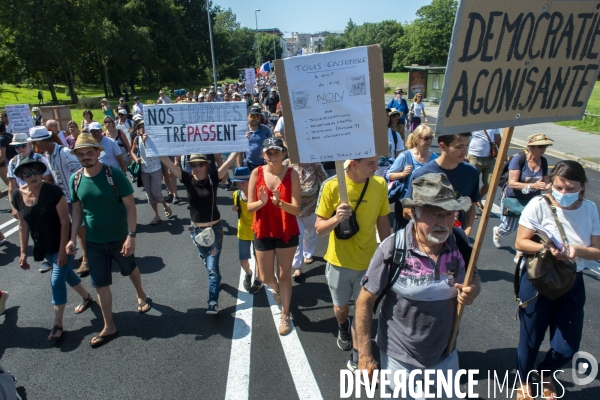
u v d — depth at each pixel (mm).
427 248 2250
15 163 6004
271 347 3779
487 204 2070
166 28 55844
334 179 3260
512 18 1912
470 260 2143
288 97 2826
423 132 4238
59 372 3551
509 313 4250
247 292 4836
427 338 2258
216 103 4383
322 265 5523
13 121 10812
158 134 4379
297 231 3871
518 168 5039
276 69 2793
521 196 5152
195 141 4426
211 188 4410
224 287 4980
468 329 3988
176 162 9523
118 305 4637
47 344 3971
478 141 7020
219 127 4434
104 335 3943
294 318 4246
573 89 2117
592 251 2631
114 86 50312
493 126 2020
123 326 4207
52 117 11234
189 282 5152
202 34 70750
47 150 5422
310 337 3912
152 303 4645
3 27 35750
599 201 8188
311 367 3494
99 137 6887
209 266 4414
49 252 4008
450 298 2262
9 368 3623
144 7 51062
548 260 2646
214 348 3799
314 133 2855
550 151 13164
